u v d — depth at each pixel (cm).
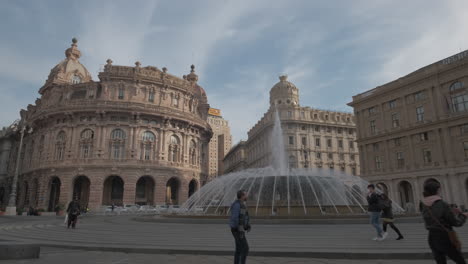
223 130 18100
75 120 5531
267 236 1323
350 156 7662
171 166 5706
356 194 2595
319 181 2384
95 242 1250
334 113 7856
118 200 5550
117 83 5756
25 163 6525
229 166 12812
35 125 6178
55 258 947
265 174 2531
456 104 4325
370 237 1235
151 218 2342
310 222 1764
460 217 553
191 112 6612
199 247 1073
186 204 2969
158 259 930
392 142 5134
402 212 2552
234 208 735
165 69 6228
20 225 2302
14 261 890
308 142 7362
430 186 586
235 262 713
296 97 8269
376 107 5506
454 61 4344
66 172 5253
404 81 4950
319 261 870
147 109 5616
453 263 834
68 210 1984
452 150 4294
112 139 5441
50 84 6325
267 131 7919
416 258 884
